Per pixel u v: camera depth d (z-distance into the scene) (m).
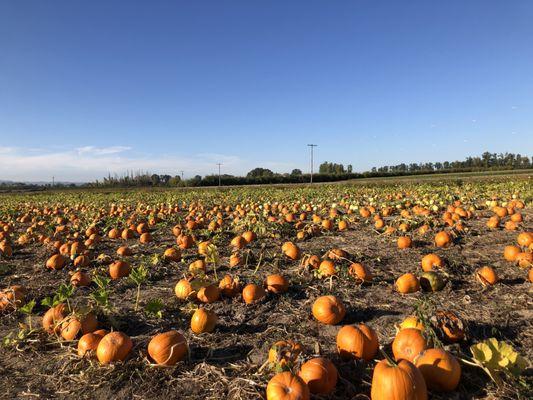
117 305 3.95
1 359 2.97
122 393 2.48
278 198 16.70
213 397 2.38
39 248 7.27
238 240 6.25
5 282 5.00
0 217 12.78
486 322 3.23
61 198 24.30
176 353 2.70
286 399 2.07
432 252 5.73
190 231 7.95
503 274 4.50
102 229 9.04
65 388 2.56
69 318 3.17
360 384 2.45
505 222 8.34
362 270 4.30
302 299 3.94
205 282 3.91
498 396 2.24
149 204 16.47
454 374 2.28
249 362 2.75
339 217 9.07
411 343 2.53
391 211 10.09
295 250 5.47
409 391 2.05
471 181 25.81
